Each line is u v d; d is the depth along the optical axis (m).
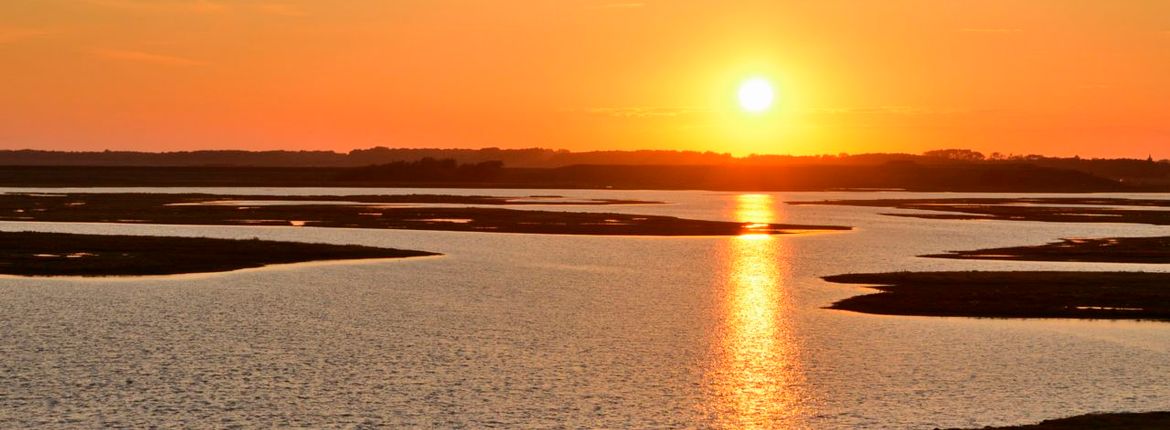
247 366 42.75
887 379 41.88
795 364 44.62
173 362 43.19
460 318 55.12
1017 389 40.03
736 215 156.38
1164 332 51.69
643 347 47.88
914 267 81.19
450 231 114.38
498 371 42.69
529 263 82.25
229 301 59.59
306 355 45.03
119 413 35.56
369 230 114.69
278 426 34.47
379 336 49.66
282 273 73.00
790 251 95.06
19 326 50.41
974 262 85.38
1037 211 176.12
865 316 56.66
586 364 44.16
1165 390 39.81
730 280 72.56
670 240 106.12
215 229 112.75
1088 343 48.84
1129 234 119.19
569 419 35.84
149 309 56.22
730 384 41.00
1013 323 54.19
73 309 55.72
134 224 118.62
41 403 36.66
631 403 38.03
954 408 37.25
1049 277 72.06
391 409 36.75
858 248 98.62
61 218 126.69
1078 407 37.16
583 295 64.38
